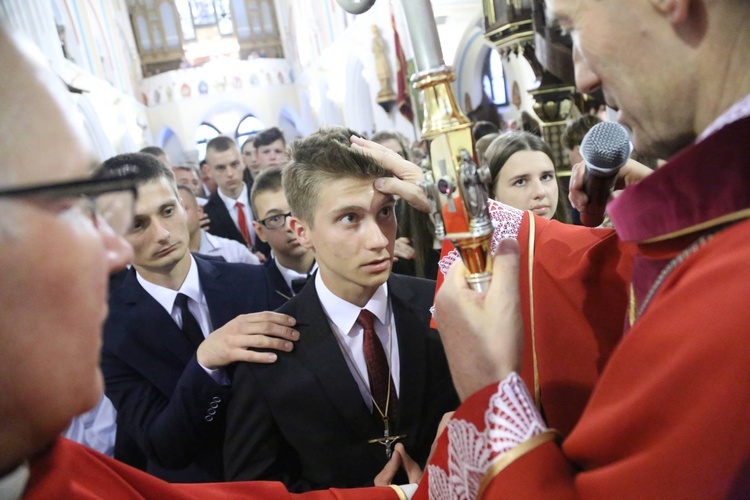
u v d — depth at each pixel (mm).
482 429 635
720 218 505
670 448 459
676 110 553
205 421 1359
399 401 1316
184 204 3322
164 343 1685
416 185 1152
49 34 8812
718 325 448
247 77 20938
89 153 470
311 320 1336
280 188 2477
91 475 681
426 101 666
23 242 410
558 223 992
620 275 849
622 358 527
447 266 1066
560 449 613
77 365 453
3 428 432
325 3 14398
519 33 3691
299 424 1258
